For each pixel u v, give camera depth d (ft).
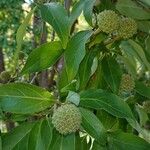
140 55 0.86
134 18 0.84
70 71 0.67
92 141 0.74
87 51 0.75
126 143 0.72
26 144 0.67
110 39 0.78
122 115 0.67
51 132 0.65
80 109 0.66
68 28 0.67
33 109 0.67
